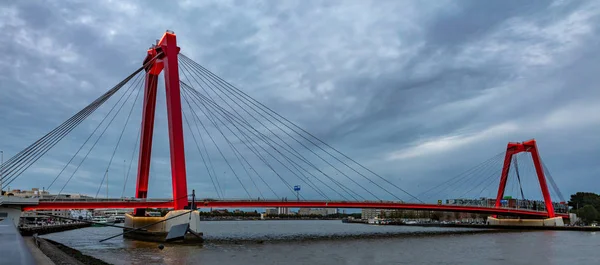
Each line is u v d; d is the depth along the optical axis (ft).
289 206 322.14
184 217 258.57
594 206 631.97
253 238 315.17
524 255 203.51
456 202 547.08
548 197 500.74
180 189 259.80
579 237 338.34
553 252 217.97
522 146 514.27
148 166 310.86
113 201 268.21
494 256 199.11
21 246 25.58
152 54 299.38
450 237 338.95
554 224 488.02
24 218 469.98
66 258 135.23
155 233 269.23
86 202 259.60
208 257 184.44
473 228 542.57
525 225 502.79
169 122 267.18
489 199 563.89
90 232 414.21
